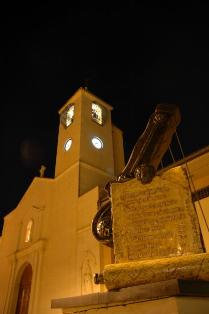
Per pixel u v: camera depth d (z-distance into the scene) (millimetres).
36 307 16375
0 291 21094
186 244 2705
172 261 2283
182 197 2992
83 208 17266
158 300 2068
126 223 3045
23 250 20734
